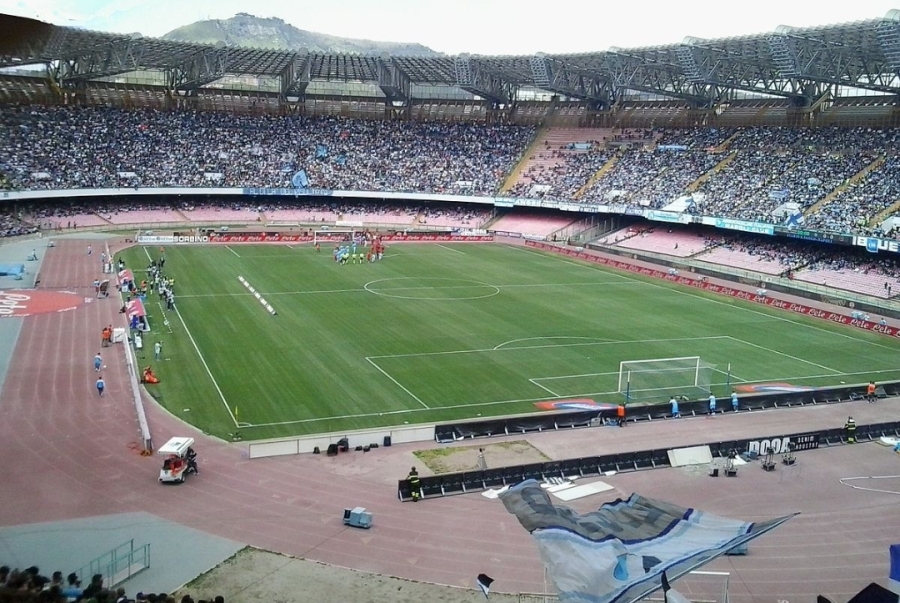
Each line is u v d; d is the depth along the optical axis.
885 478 39.91
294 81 144.62
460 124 156.50
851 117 116.62
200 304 74.94
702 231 116.88
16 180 112.88
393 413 47.09
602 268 107.00
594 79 137.50
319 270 96.44
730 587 29.23
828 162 110.38
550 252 120.62
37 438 41.06
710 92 128.75
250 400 48.50
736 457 42.00
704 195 115.38
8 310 69.19
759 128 125.81
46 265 91.50
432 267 102.38
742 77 111.94
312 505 34.88
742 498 37.03
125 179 125.69
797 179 109.69
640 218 127.19
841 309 81.94
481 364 57.94
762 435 45.47
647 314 77.56
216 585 28.03
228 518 33.31
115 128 134.88
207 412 46.12
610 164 134.75
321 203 144.75
